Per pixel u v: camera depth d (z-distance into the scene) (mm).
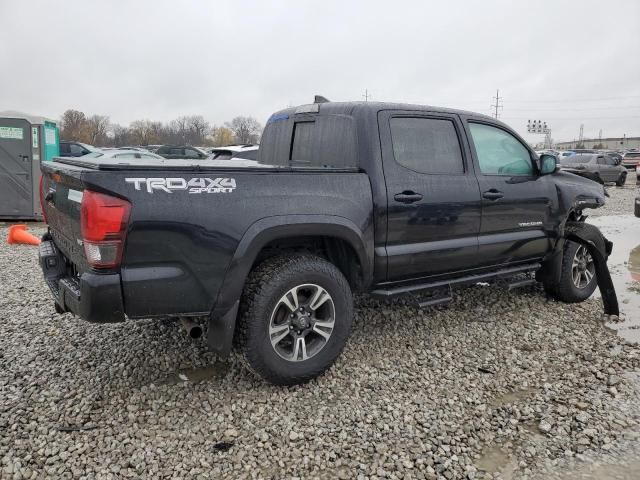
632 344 4418
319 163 4180
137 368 3809
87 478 2631
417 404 3391
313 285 3514
